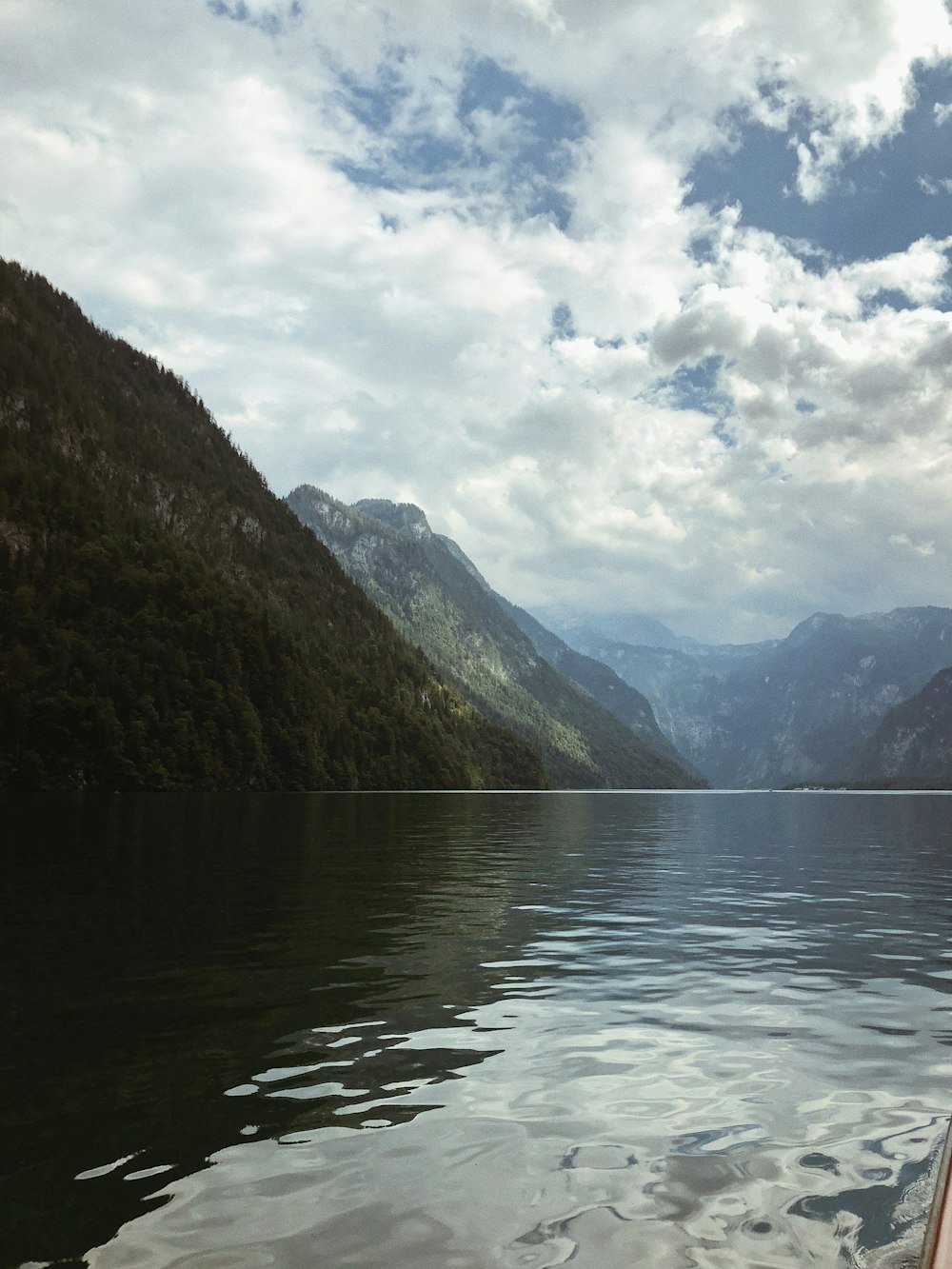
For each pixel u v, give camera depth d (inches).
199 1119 316.8
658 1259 221.9
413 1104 333.7
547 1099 340.8
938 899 946.7
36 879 1010.1
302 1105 331.3
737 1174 274.1
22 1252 225.0
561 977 554.3
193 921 749.3
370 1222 241.3
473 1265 217.9
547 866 1267.2
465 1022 448.1
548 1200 255.9
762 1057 395.5
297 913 794.8
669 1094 347.9
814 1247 228.5
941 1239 203.8
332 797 5054.1
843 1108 332.5
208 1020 449.4
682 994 512.4
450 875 1127.0
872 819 3277.6
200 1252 225.0
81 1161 279.9
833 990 524.1
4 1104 331.9
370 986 523.5
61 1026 437.1
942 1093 350.3
